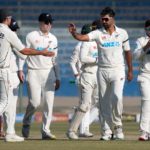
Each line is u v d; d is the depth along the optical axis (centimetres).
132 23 9150
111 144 3191
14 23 3650
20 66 3634
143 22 9125
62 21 9219
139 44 3522
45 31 3819
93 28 3950
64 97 8500
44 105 3819
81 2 9544
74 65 4159
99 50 3528
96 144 3189
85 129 4081
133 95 8419
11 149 2870
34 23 9050
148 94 3509
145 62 3516
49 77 3812
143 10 9525
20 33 7581
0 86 3234
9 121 3428
